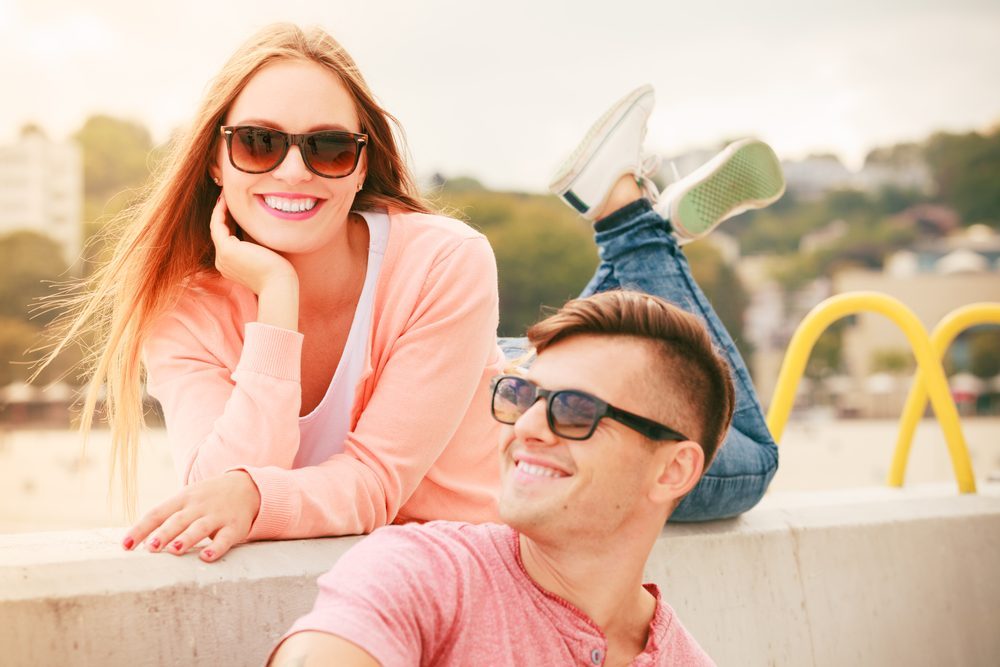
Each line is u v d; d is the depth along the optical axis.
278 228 1.94
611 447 1.29
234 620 1.59
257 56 1.97
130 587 1.52
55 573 1.50
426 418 1.93
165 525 1.61
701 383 1.34
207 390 1.96
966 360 98.75
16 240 91.00
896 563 2.73
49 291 88.81
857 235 103.19
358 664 1.15
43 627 1.45
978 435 93.31
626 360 1.31
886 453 80.69
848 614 2.60
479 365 2.01
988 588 2.94
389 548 1.29
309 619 1.19
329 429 1.98
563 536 1.29
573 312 1.34
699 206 2.76
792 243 102.31
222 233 1.98
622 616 1.38
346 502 1.81
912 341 3.29
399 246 2.03
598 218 2.64
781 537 2.49
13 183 93.62
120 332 2.05
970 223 104.62
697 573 2.30
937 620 2.80
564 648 1.30
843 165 112.94
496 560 1.32
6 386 85.19
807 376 99.19
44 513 53.81
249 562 1.64
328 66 2.02
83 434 2.09
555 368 1.33
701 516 2.42
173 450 1.94
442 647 1.27
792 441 88.19
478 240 2.05
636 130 2.61
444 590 1.26
